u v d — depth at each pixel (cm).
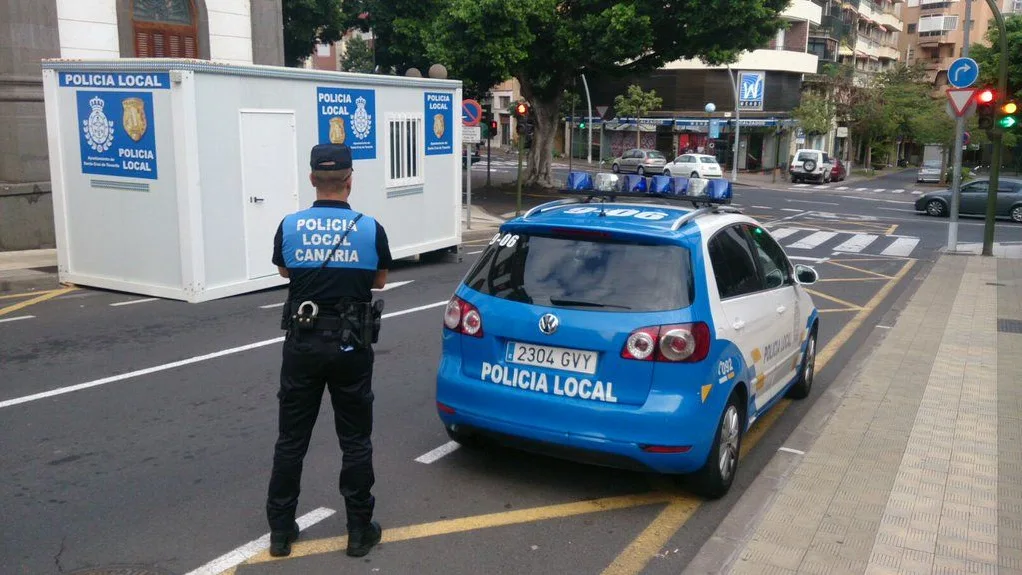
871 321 1081
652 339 444
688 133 5344
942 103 5622
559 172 4581
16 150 1379
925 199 2833
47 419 595
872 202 3384
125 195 1012
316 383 387
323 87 1127
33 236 1402
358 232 384
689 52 2747
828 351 909
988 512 464
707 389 457
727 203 582
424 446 568
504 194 2967
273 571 392
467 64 2683
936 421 631
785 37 5491
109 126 1002
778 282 612
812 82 5547
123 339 824
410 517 459
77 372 711
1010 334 962
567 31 2602
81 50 1455
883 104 5578
